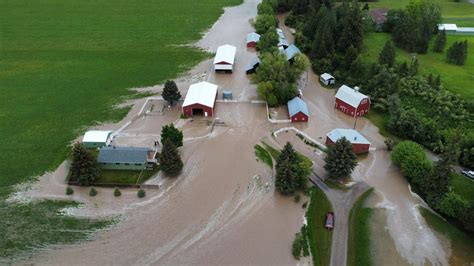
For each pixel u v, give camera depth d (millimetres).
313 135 83750
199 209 66562
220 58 107938
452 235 61906
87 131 84688
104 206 67250
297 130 85375
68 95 97688
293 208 66688
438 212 66062
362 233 62000
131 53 118438
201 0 163250
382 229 62906
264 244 60375
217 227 63250
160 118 89438
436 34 126500
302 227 63000
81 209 66625
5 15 145250
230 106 93500
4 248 59719
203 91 92125
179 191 70312
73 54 117625
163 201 68188
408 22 118312
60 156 77875
